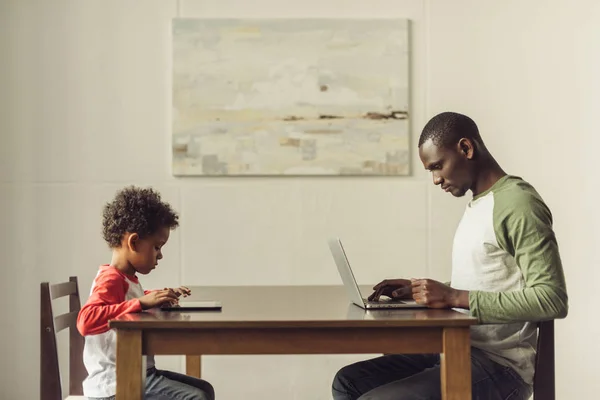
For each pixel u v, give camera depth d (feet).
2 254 12.57
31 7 12.69
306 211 12.73
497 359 6.80
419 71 12.86
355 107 12.71
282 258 12.72
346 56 12.73
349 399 7.92
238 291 9.11
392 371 7.97
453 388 5.76
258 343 5.78
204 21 12.69
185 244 12.68
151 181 12.71
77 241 12.61
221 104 12.67
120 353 5.71
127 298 7.30
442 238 12.78
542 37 12.86
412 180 12.79
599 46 12.82
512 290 6.87
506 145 12.85
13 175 12.61
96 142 12.68
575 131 12.82
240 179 12.73
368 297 7.50
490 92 12.86
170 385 7.43
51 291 8.09
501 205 6.76
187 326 5.68
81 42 12.73
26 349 12.55
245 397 12.60
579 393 12.71
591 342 12.72
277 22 12.71
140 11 12.75
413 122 12.83
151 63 12.73
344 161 12.68
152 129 12.73
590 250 12.78
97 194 12.64
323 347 5.78
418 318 5.79
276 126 12.68
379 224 12.76
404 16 12.87
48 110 12.66
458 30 12.87
